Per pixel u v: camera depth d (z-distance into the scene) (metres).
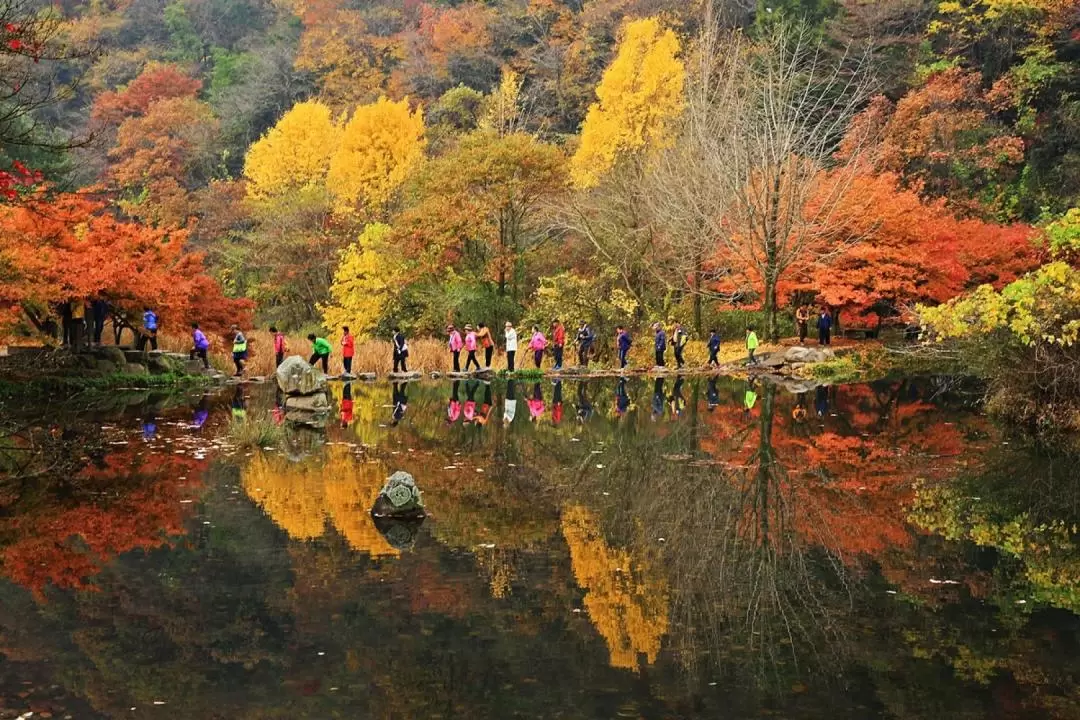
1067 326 15.48
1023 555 9.72
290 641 7.37
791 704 6.33
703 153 31.53
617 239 34.03
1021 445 15.95
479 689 6.54
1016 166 42.50
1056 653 7.17
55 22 15.24
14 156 31.41
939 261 30.22
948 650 7.27
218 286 27.92
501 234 34.53
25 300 20.62
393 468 13.78
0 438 15.48
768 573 9.12
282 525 10.56
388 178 40.22
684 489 12.66
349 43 68.56
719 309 34.94
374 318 34.66
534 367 30.66
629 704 6.31
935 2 49.91
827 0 49.41
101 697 6.39
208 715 6.09
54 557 9.38
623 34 54.72
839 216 30.84
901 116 42.28
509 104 44.94
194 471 13.40
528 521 10.95
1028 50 44.06
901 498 12.17
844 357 29.95
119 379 23.81
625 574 9.04
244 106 63.78
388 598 8.31
